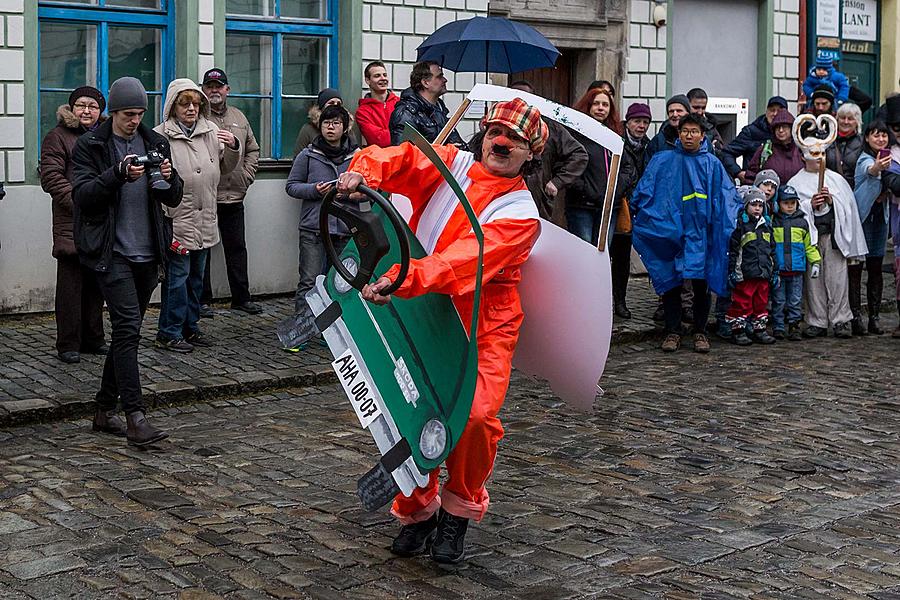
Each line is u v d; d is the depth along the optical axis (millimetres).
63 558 5191
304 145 11141
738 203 10578
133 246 6980
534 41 10578
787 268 10961
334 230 9875
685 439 7598
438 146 5195
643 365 9906
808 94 13945
